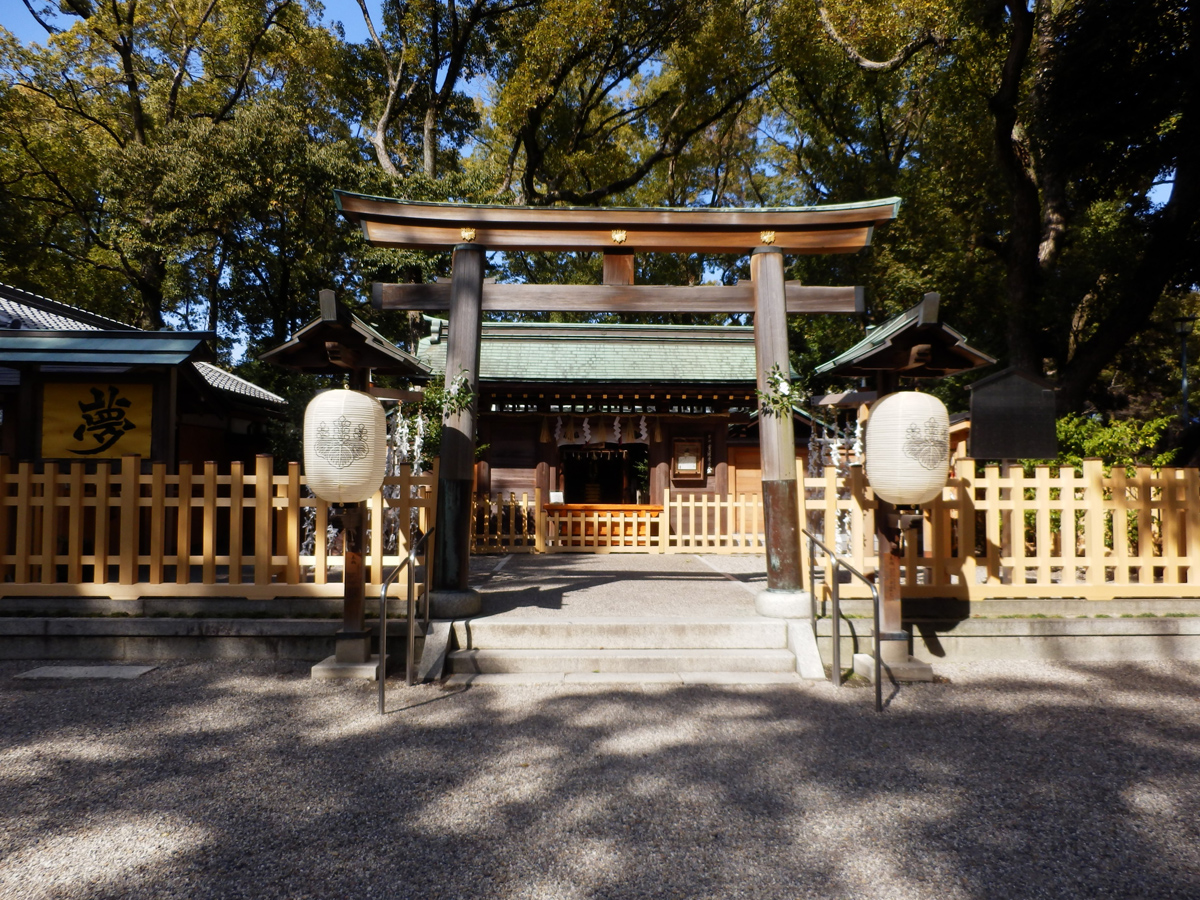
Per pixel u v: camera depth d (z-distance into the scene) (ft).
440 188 64.69
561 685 17.35
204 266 83.56
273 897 8.80
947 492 21.29
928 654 19.48
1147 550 20.20
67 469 25.61
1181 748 13.51
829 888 9.00
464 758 13.03
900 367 20.62
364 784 11.96
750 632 19.27
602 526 41.73
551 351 45.50
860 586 20.36
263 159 60.34
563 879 9.20
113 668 18.48
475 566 33.53
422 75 77.41
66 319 44.01
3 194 67.41
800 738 14.05
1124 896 8.84
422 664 18.04
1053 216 59.98
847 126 80.59
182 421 41.06
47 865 9.51
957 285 65.87
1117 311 48.78
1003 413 26.43
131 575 19.69
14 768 12.57
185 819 10.77
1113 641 19.79
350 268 69.05
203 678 17.80
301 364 20.63
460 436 21.07
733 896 8.84
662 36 69.26
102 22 70.08
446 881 9.15
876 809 11.12
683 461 44.09
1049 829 10.49
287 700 16.25
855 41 64.34
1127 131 46.01
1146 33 43.70
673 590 25.23
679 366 44.11
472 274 22.02
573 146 79.00
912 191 69.82
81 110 74.18
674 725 14.73
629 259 22.97
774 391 21.44
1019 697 16.55
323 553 19.92
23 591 19.67
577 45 66.74
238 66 79.20
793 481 21.30
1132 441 30.37
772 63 74.74
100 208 78.13
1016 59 50.37
